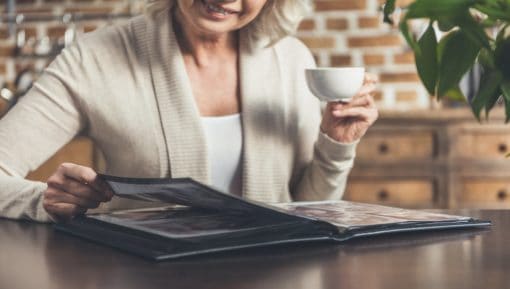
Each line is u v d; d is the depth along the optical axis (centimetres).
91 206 131
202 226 105
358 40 386
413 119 341
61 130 168
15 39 388
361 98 161
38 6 389
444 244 105
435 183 343
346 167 172
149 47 173
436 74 100
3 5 389
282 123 179
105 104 169
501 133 339
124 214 121
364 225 108
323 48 388
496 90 103
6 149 160
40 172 323
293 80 185
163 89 171
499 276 85
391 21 101
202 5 158
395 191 346
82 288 81
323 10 388
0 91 359
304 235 102
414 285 81
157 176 172
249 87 177
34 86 169
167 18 174
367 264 92
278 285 81
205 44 175
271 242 99
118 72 171
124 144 171
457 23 93
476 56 96
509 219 130
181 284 81
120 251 101
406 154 344
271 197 178
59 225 122
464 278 84
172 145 170
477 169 341
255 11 161
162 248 96
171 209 125
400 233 113
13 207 140
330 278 84
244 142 175
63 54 173
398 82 384
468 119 338
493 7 93
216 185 175
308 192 179
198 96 177
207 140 172
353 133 167
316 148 173
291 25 179
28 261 95
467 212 141
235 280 83
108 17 383
